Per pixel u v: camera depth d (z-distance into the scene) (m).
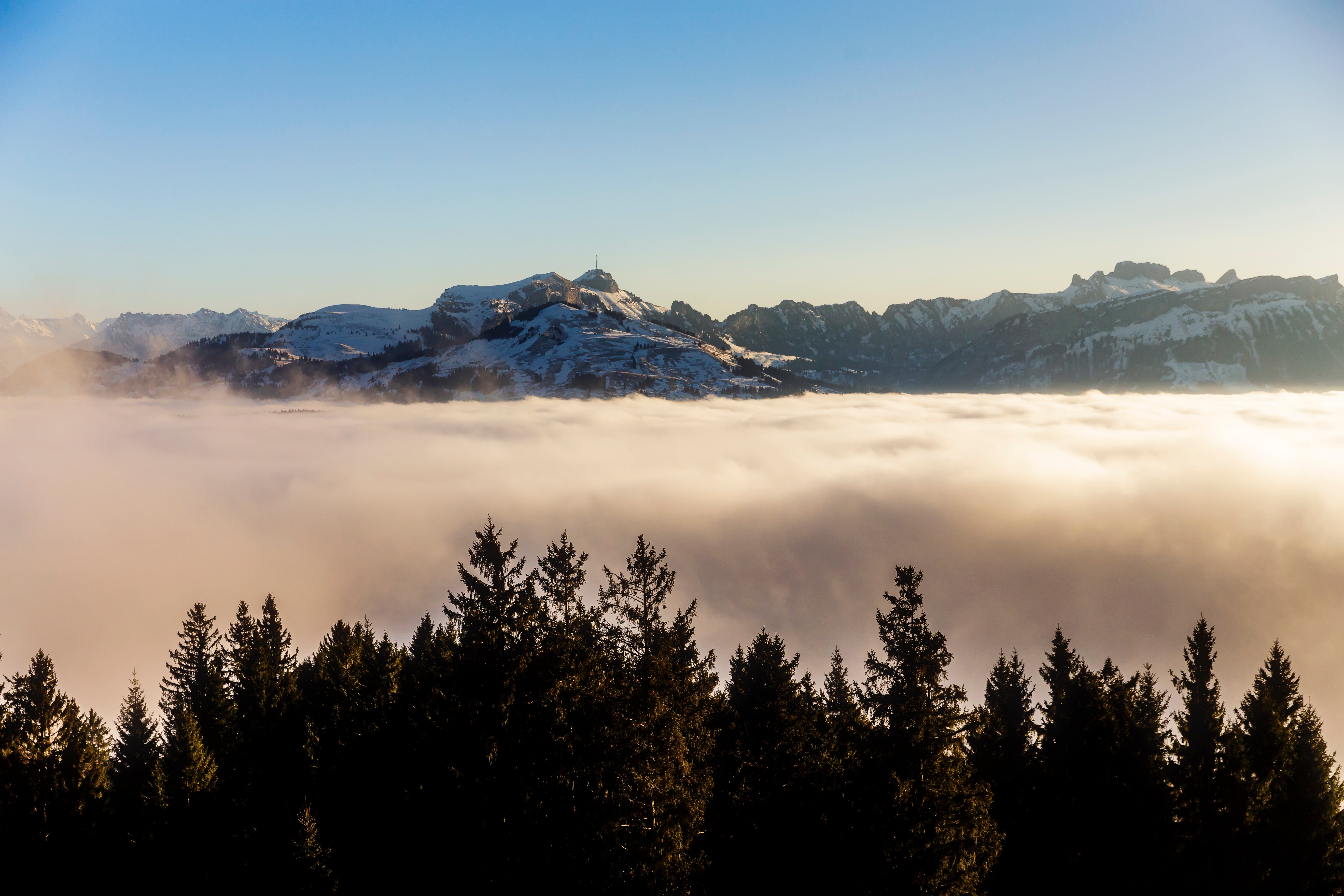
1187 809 40.53
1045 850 38.41
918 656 31.55
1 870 39.47
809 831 36.66
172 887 39.50
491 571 32.19
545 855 30.05
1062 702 42.66
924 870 30.81
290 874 35.38
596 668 35.25
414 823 34.62
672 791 31.84
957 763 32.72
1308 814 41.16
